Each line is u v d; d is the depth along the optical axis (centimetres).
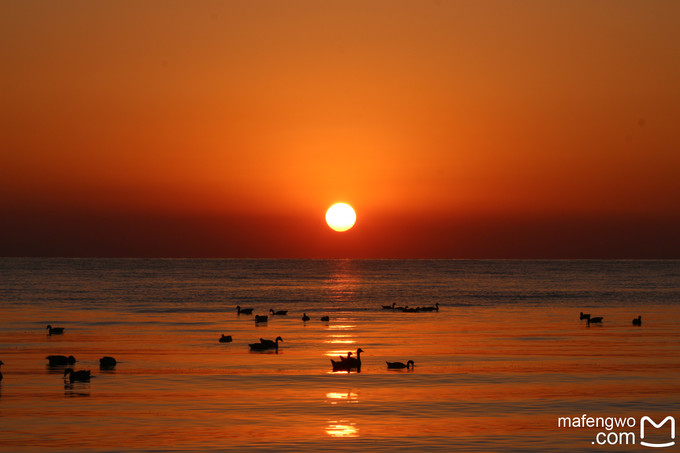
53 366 8069
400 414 5822
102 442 5009
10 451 4797
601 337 10938
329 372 7731
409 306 18162
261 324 13188
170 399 6362
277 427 5422
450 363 8338
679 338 10819
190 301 19175
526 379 7294
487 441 5078
